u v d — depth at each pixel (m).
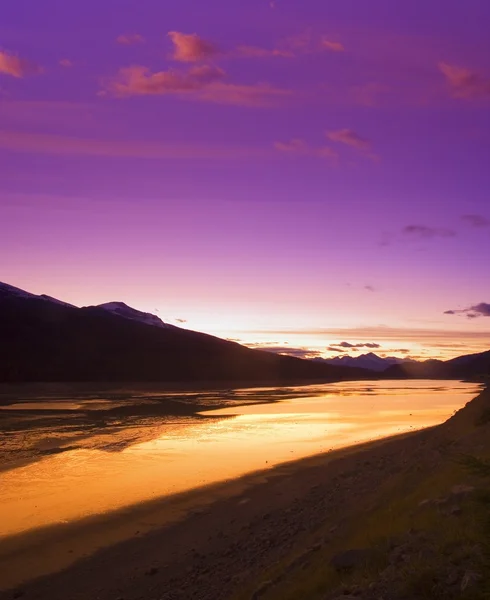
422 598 5.61
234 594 10.35
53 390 97.00
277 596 8.61
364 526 9.94
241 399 77.25
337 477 20.92
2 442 34.09
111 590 12.14
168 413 54.78
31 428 41.84
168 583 12.21
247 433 38.34
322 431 39.25
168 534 15.72
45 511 18.25
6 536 15.83
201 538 15.16
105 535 15.83
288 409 59.78
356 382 157.62
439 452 14.07
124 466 25.91
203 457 28.16
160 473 24.11
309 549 10.68
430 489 9.80
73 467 25.78
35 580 12.87
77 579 12.84
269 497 19.16
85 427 42.44
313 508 16.30
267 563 11.78
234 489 20.69
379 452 26.45
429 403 69.19
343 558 7.60
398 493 12.06
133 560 13.86
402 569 6.23
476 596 5.18
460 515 7.12
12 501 19.58
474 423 18.55
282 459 27.03
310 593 7.56
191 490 20.70
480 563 5.60
